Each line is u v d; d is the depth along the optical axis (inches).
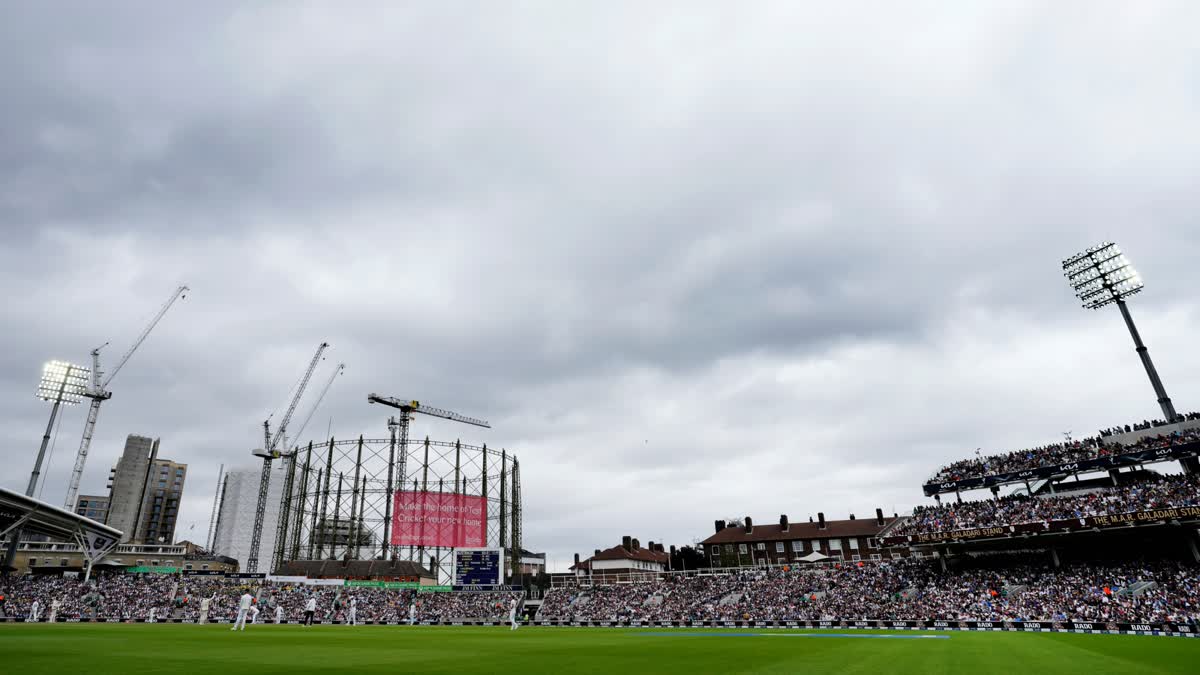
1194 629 1573.6
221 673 584.7
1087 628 1791.3
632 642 1339.8
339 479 3991.1
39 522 3102.9
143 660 701.9
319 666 685.3
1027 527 2293.3
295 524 4069.9
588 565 4758.9
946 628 2091.5
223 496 6875.0
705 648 1131.3
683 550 5128.0
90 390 5290.4
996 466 2760.8
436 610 3093.0
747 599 2886.3
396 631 1908.2
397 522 3676.2
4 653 768.3
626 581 3853.3
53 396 4028.1
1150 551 2295.8
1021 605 2119.8
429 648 1071.0
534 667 725.9
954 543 2566.4
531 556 5083.7
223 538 6653.5
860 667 761.0
